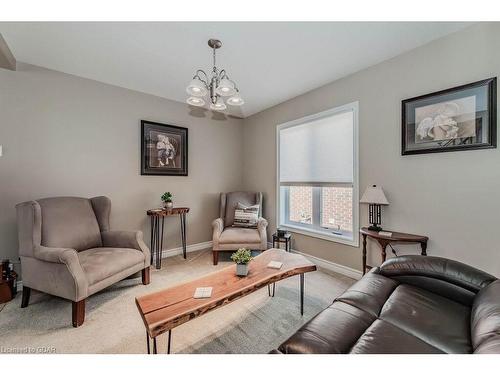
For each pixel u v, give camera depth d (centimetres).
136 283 243
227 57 241
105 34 205
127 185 302
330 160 289
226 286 149
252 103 356
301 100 322
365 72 250
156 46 223
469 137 180
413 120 211
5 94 224
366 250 244
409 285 144
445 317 112
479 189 178
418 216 210
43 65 243
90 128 274
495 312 92
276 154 361
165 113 336
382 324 107
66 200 230
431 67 201
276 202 362
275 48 224
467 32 183
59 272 172
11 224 228
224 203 374
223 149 401
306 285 239
